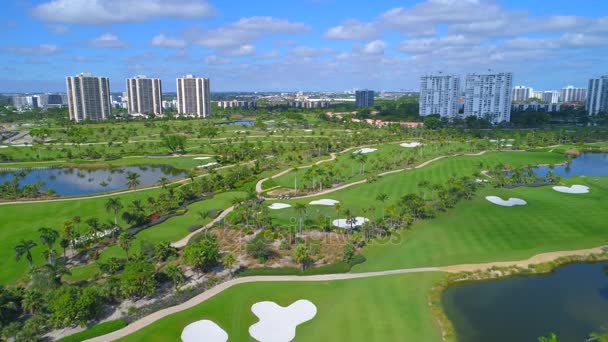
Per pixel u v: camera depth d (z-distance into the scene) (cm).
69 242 10331
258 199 13550
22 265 9312
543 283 8338
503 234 10481
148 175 19600
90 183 17950
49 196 14962
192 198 14638
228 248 10081
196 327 6812
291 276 8562
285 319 7000
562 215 11656
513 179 15438
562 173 18500
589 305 7562
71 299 6862
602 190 14150
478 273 8619
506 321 7062
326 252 9681
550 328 6869
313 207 12975
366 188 15125
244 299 7600
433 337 6506
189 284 8312
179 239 10738
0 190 14812
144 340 6500
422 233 10644
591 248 9706
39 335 6712
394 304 7388
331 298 7594
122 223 12019
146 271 7812
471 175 16725
